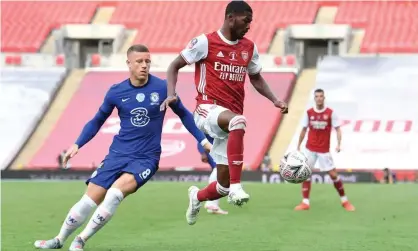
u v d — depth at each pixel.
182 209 44.78
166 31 137.75
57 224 37.06
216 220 38.22
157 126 25.69
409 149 103.44
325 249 27.39
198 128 24.80
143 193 58.22
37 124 118.88
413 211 43.50
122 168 25.44
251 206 46.69
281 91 115.50
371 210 44.16
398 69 116.75
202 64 24.11
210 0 145.00
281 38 131.25
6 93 124.69
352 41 128.38
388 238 30.64
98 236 31.73
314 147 45.38
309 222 37.25
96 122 26.11
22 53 133.62
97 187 25.67
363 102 112.00
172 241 29.97
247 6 23.64
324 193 57.62
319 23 133.00
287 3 138.25
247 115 112.50
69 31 135.00
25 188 67.56
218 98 23.98
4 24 144.25
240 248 27.72
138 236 31.73
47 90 125.00
